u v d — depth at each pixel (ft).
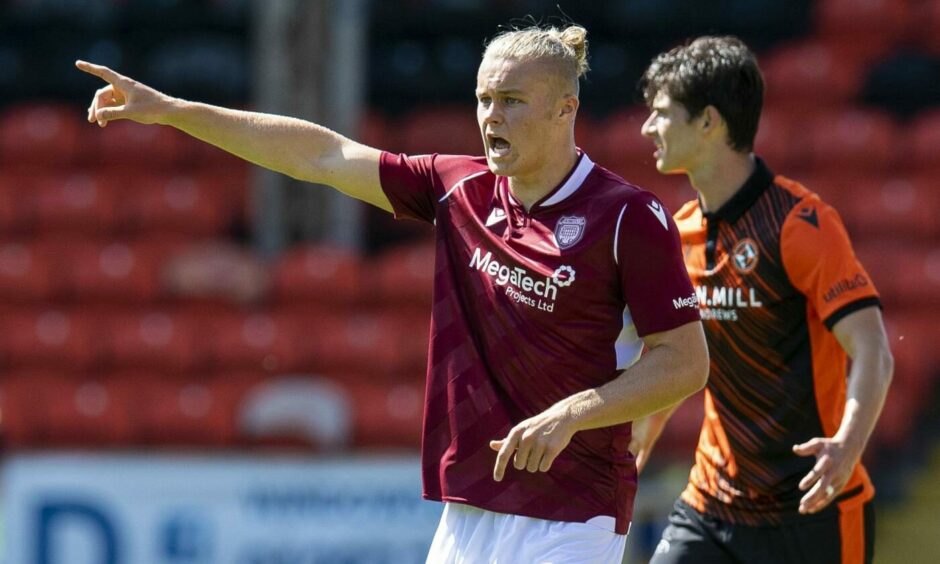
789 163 167.43
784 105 177.68
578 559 41.73
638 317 40.70
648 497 99.55
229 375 138.51
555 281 41.06
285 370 138.10
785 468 52.34
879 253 149.69
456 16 187.21
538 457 38.29
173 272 148.77
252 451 123.65
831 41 188.44
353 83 134.51
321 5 132.67
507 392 42.34
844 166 166.61
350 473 94.17
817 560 52.65
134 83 43.96
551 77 40.60
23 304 151.02
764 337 51.96
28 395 135.44
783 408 52.03
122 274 150.82
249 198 168.35
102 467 92.94
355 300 145.38
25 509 92.32
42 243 160.76
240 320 142.00
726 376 53.06
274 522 93.50
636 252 40.40
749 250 51.62
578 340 41.34
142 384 137.18
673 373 39.88
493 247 42.39
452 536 43.47
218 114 44.50
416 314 145.18
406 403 130.41
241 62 181.98
